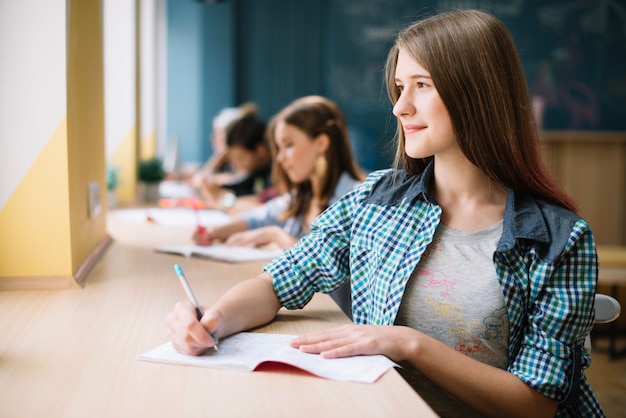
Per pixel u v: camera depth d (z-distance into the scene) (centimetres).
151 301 128
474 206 113
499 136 108
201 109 567
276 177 231
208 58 565
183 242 202
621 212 462
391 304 112
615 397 253
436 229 114
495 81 107
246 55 575
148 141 454
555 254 104
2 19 135
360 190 124
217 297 133
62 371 90
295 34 578
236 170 443
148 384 86
